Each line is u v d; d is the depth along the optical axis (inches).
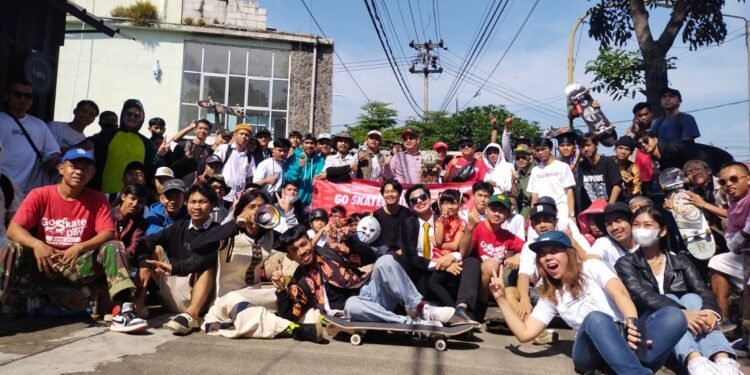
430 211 228.7
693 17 343.0
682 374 143.4
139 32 637.9
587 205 275.1
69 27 618.5
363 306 175.9
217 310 182.7
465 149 336.2
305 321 179.6
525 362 163.8
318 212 239.5
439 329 172.7
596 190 271.4
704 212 239.3
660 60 320.8
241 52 659.4
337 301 189.3
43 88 274.7
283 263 199.9
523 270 197.5
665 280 159.5
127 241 211.9
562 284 153.6
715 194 253.0
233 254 191.8
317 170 340.8
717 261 202.1
